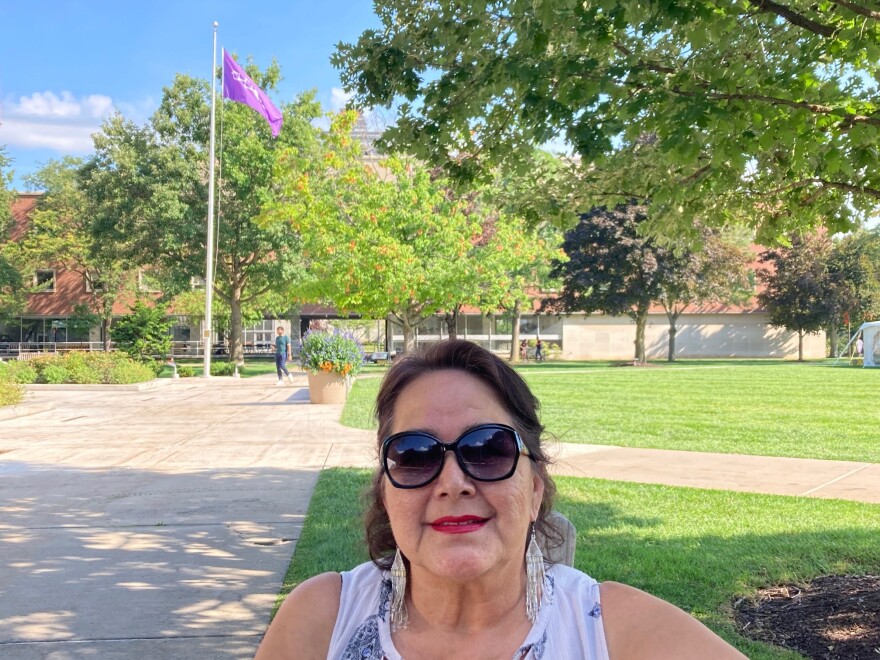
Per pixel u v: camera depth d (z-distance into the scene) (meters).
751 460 9.86
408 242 26.23
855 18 3.81
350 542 5.98
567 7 3.91
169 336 34.97
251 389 25.00
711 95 4.08
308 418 15.68
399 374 1.86
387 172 29.94
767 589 4.93
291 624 1.90
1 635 4.40
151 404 19.47
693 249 5.99
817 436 12.05
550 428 12.98
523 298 38.06
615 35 4.36
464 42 4.52
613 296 41.06
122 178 37.50
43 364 26.91
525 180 6.16
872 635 4.06
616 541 6.00
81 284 53.72
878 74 5.09
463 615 1.77
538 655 1.71
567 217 5.89
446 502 1.66
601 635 1.72
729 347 56.16
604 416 14.94
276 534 6.54
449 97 4.67
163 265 41.03
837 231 5.46
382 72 4.62
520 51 4.29
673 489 8.03
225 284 42.75
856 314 49.94
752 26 4.34
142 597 5.01
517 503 1.69
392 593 1.87
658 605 1.73
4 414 16.78
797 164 4.21
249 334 57.25
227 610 4.77
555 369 36.72
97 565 5.70
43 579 5.38
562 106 4.08
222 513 7.31
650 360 50.91
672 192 5.14
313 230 26.66
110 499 8.03
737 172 5.11
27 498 8.13
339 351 18.69
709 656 1.59
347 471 9.31
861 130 4.01
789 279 49.34
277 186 36.09
